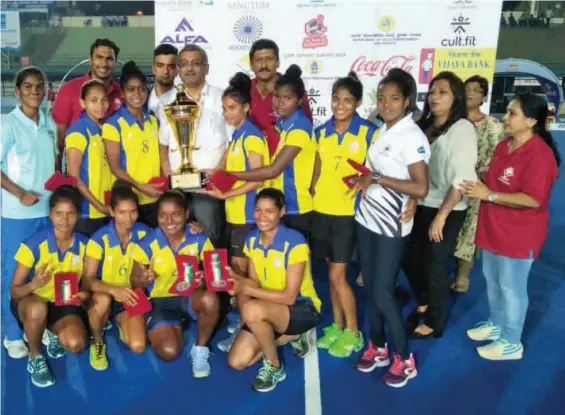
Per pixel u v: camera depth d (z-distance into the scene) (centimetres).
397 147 228
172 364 268
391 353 280
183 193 275
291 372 263
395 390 248
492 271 288
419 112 346
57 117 326
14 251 277
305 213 279
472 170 255
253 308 245
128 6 929
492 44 457
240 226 282
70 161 273
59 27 923
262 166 264
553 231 490
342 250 267
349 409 234
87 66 897
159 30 464
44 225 280
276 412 231
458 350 286
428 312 297
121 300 256
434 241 278
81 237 267
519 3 998
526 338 302
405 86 226
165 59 316
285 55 470
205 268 254
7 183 260
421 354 282
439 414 232
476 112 339
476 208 345
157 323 268
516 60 697
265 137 287
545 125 249
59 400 237
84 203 282
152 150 295
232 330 296
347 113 254
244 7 460
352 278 390
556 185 635
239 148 276
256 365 270
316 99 477
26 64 878
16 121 266
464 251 353
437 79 261
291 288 250
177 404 236
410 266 314
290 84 259
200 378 256
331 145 263
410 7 455
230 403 238
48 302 263
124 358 273
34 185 273
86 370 261
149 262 272
